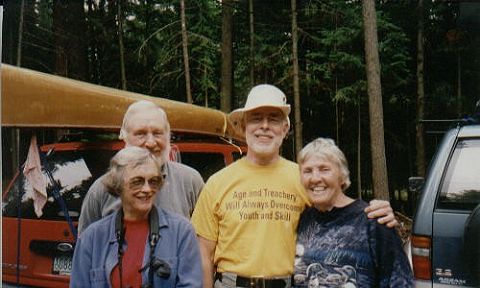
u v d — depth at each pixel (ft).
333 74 59.98
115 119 15.19
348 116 63.82
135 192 7.87
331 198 8.62
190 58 55.36
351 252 8.35
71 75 45.83
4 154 37.01
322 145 8.79
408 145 64.69
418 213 11.22
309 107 61.62
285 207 9.24
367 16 41.88
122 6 58.80
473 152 11.37
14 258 14.19
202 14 58.23
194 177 11.20
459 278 10.64
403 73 60.85
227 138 24.00
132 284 7.79
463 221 10.76
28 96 11.94
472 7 59.00
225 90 53.67
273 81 59.06
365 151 64.34
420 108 58.13
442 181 11.27
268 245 9.06
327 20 58.23
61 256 13.61
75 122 13.57
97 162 15.01
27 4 48.85
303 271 8.73
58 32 45.50
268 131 9.55
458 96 58.95
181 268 7.99
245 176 9.52
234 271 9.17
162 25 59.11
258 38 57.82
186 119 20.16
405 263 8.18
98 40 56.70
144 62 57.21
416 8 60.18
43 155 13.17
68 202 14.23
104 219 8.25
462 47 59.72
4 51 47.50
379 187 41.32
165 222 8.14
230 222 9.29
